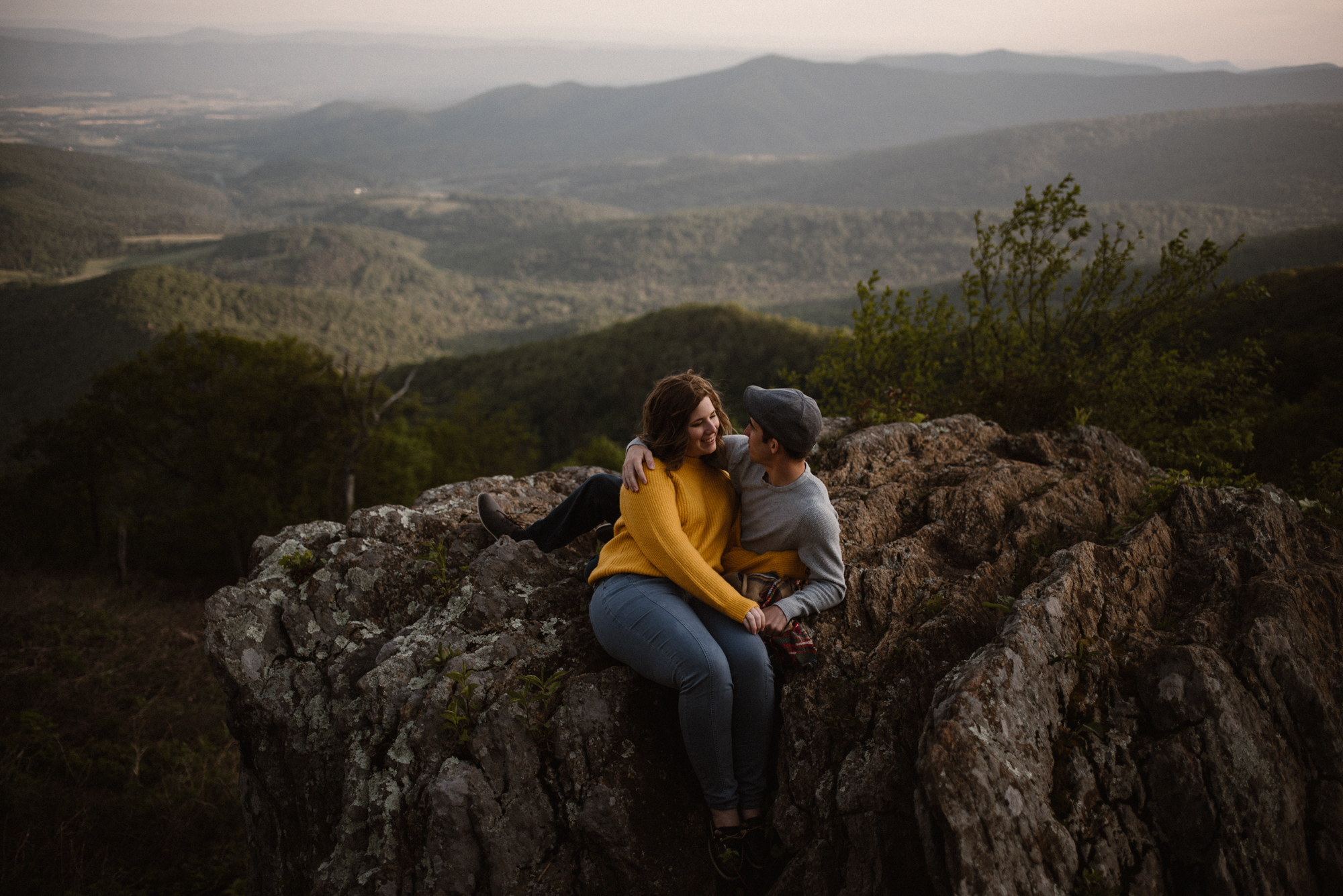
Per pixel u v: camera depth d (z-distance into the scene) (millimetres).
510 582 2887
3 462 32250
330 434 22188
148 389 20922
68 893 4988
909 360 7484
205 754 7883
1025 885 1710
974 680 1932
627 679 2426
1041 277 7168
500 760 2297
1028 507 2941
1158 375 7281
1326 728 2072
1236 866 1839
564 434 70438
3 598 12977
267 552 3270
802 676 2324
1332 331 22531
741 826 2158
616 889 2189
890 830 1952
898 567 2676
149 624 12539
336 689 2760
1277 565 2566
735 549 2434
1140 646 2232
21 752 7305
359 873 2297
